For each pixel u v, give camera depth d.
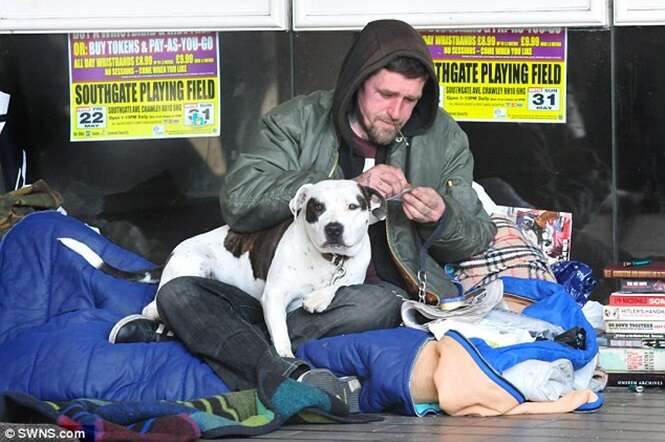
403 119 9.69
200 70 11.80
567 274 10.73
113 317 9.95
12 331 10.02
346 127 9.81
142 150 11.91
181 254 9.77
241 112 11.78
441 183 10.11
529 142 11.44
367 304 9.12
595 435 7.55
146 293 10.31
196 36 11.78
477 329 8.85
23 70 11.98
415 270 9.61
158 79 11.85
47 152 12.01
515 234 10.52
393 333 8.73
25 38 11.95
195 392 8.56
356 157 9.95
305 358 8.85
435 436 7.54
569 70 11.32
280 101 11.73
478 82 11.47
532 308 9.43
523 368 8.47
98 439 7.11
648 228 11.28
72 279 10.40
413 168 9.95
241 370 8.50
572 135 11.37
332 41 11.59
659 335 9.89
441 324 8.85
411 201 9.40
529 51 11.38
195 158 11.88
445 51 11.48
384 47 9.48
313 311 9.07
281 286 9.15
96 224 12.01
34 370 8.98
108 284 10.32
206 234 10.00
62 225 10.75
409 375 8.30
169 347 8.96
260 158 9.86
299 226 9.21
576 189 11.39
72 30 11.73
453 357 8.28
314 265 9.16
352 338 8.71
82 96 11.95
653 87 11.20
